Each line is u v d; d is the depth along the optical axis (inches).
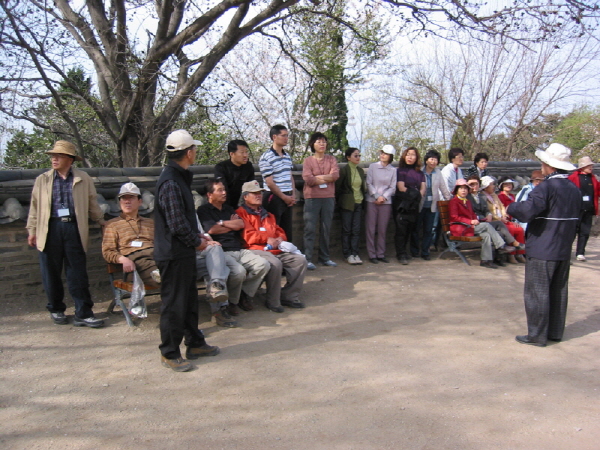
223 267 184.4
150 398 137.4
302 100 502.3
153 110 353.1
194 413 129.9
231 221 206.8
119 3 301.1
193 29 298.0
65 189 180.2
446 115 600.4
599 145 667.4
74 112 354.6
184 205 147.1
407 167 291.3
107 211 201.6
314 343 176.2
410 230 300.0
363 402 135.9
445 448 115.5
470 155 581.0
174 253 145.5
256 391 141.5
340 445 116.2
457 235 291.1
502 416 129.8
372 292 236.2
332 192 267.0
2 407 132.4
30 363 157.9
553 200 171.2
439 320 201.5
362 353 168.1
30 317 191.8
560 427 125.0
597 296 238.1
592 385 148.1
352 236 283.7
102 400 136.3
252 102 488.1
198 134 387.5
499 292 240.4
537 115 559.8
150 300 215.0
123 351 167.6
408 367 157.9
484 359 165.2
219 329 188.7
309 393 140.6
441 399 138.0
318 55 487.5
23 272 203.2
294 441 117.6
